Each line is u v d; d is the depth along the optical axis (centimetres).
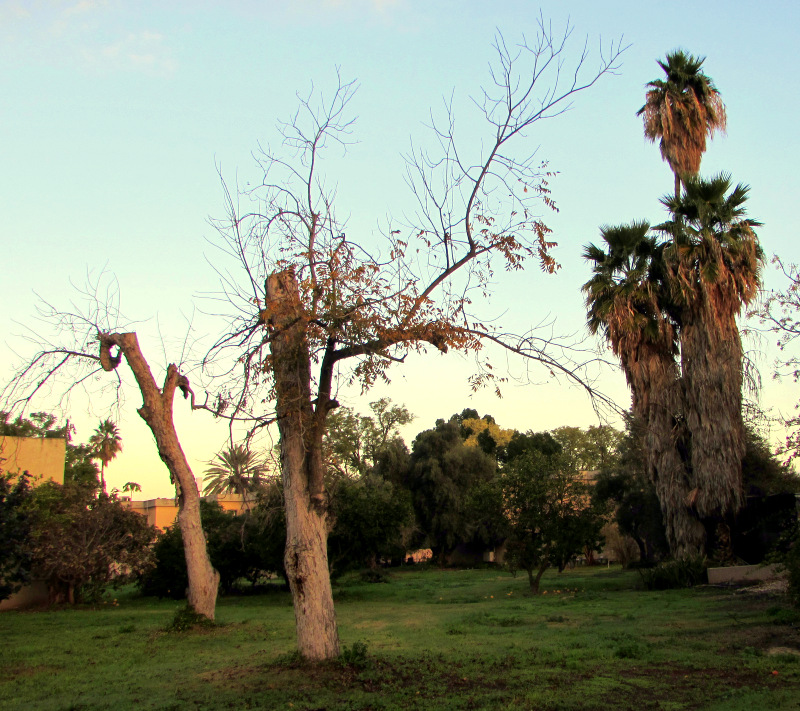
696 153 2553
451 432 5534
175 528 2972
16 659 1202
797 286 1719
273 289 1088
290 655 1046
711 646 1141
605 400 987
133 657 1208
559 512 2473
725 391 2228
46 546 2270
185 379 1653
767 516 2438
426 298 1029
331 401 1045
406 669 995
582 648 1161
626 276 2436
